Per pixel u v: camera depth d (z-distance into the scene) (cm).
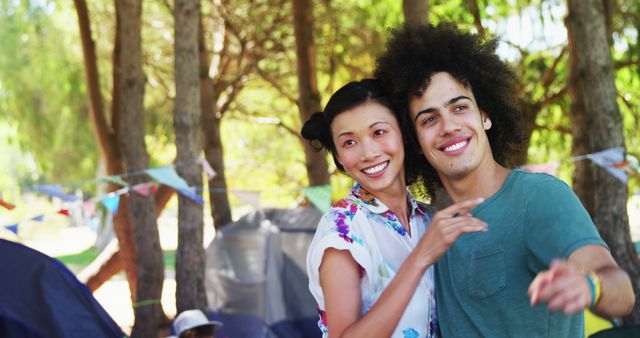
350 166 199
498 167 198
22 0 1255
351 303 183
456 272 188
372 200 199
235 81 1038
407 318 191
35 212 1281
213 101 881
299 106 860
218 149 876
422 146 199
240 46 1045
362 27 984
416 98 197
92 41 898
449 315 189
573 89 604
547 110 904
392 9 980
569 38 604
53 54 1280
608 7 646
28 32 1281
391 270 192
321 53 1025
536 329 175
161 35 1143
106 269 948
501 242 180
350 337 172
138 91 711
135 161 707
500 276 179
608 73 530
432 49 199
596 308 144
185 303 604
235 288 695
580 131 603
